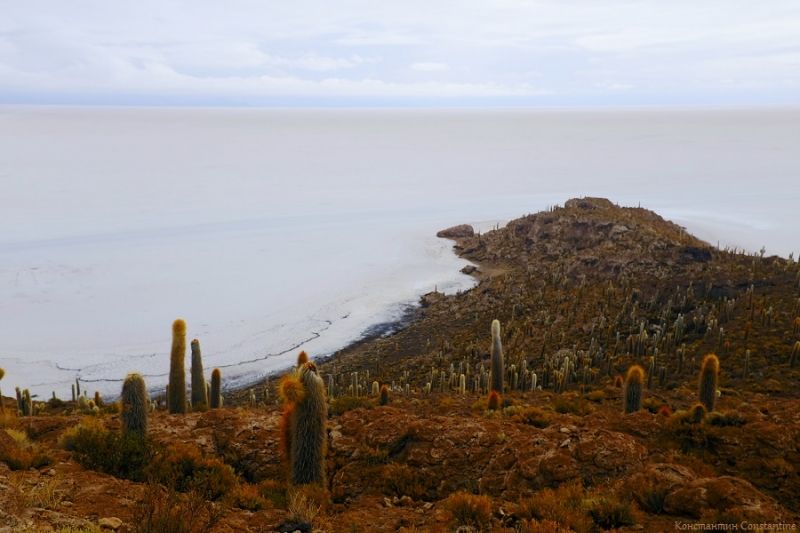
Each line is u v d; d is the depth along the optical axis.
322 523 9.90
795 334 39.41
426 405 20.94
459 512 9.69
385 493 12.08
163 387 54.72
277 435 14.44
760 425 13.48
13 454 11.16
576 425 14.61
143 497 9.15
